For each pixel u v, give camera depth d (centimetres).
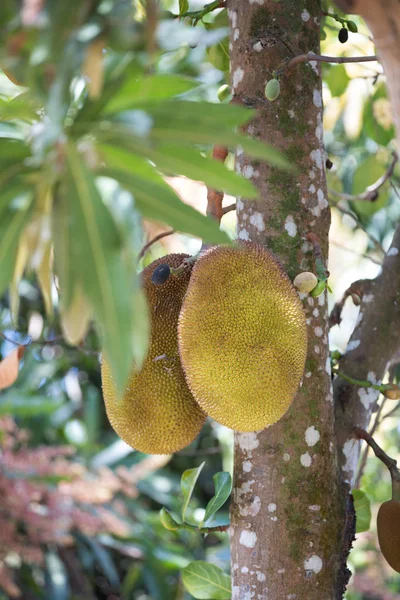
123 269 275
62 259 277
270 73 343
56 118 272
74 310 285
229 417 322
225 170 285
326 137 625
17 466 636
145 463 683
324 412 337
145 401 340
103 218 276
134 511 786
